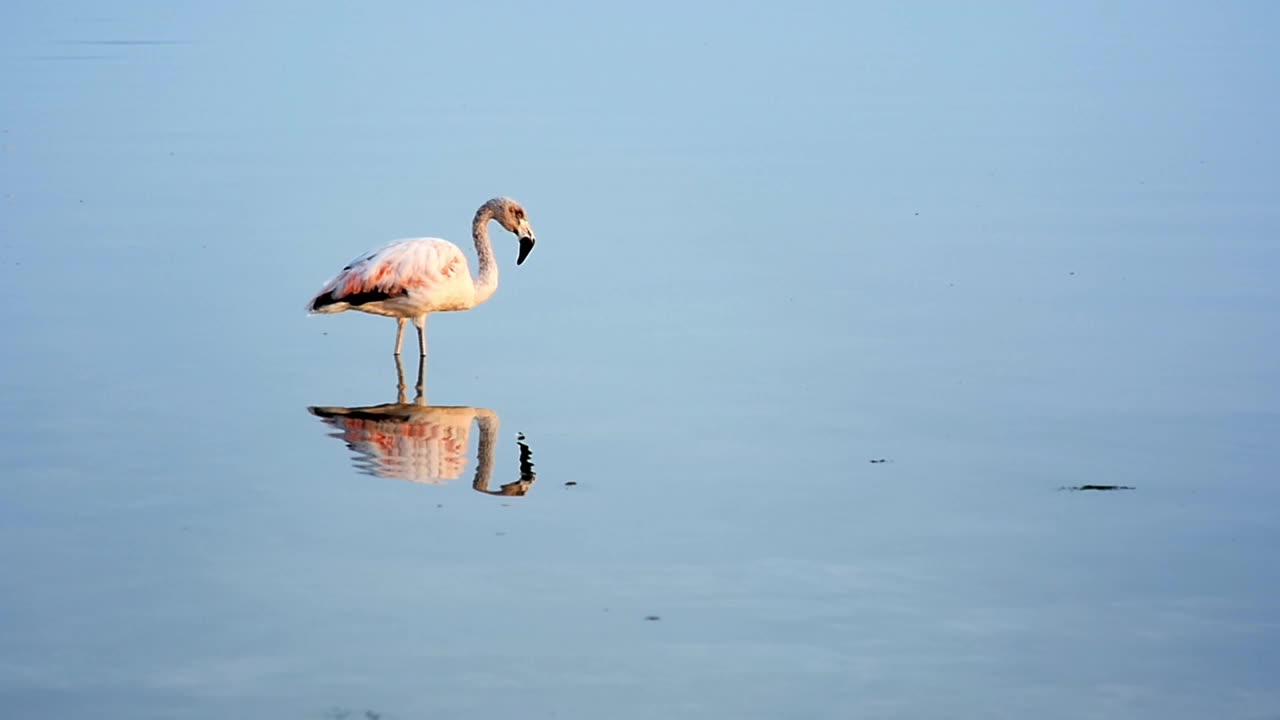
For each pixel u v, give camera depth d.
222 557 10.40
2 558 10.30
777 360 14.77
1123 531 10.75
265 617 9.51
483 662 8.94
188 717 8.27
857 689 8.61
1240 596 9.72
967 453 12.31
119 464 12.09
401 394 13.96
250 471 12.01
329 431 12.97
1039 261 17.97
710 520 11.04
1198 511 11.09
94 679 8.70
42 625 9.34
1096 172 22.27
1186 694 8.55
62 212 20.16
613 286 17.33
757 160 23.25
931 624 9.40
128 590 9.86
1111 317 15.88
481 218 15.59
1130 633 9.26
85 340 15.29
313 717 8.30
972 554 10.40
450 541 10.70
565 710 8.38
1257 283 16.91
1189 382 13.91
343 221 19.77
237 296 16.86
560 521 11.05
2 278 17.30
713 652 9.05
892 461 12.18
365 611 9.59
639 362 14.78
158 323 15.89
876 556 10.40
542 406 13.60
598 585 9.98
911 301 16.56
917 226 19.61
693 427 13.02
